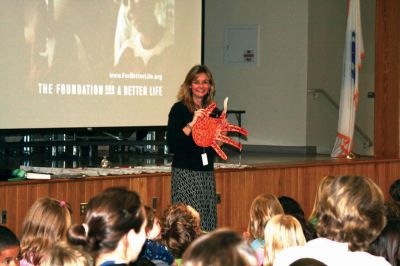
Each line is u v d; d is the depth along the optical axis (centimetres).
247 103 1217
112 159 882
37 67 683
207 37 1242
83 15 718
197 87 558
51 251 246
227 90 1233
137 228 217
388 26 930
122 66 747
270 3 1199
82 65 717
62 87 702
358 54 970
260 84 1209
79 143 870
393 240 317
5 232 312
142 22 763
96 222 213
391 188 534
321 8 1200
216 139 558
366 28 1278
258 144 1209
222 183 723
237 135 1187
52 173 630
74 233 268
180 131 558
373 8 1270
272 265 347
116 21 742
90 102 723
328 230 293
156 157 919
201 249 162
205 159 564
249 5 1214
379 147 944
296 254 297
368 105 1273
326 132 1212
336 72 1226
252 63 1215
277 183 778
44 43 688
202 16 810
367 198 287
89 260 249
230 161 873
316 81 1197
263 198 427
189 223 397
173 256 383
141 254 347
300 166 802
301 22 1181
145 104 765
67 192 616
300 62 1183
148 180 670
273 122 1201
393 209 432
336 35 1226
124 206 215
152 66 771
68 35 706
